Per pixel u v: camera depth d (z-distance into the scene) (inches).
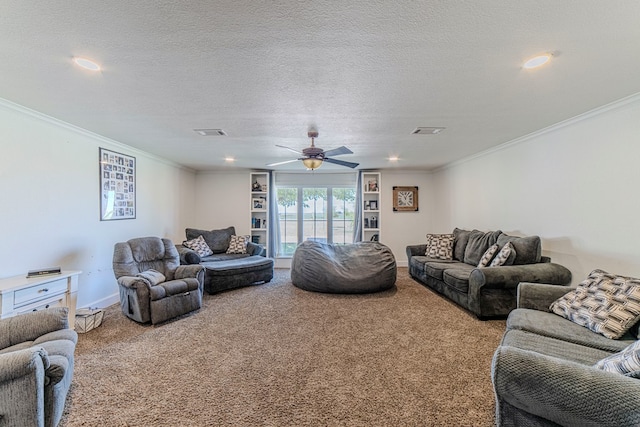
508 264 136.1
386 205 274.4
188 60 73.7
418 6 54.3
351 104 104.0
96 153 148.1
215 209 270.7
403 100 101.0
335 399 75.8
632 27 60.9
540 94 96.6
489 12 56.1
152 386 81.4
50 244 122.5
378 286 176.9
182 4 53.1
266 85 88.5
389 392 78.8
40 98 97.7
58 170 126.0
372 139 155.2
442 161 227.8
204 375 87.1
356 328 123.4
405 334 116.8
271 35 63.4
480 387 80.9
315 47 68.1
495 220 180.7
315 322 130.6
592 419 42.9
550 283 126.7
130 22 58.4
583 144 119.9
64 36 63.0
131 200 176.1
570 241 127.1
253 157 204.7
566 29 61.6
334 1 52.6
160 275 140.9
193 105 104.4
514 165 162.6
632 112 101.3
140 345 107.0
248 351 102.6
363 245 200.2
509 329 82.5
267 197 266.2
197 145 167.0
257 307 152.3
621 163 105.3
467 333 117.3
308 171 275.7
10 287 92.4
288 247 279.6
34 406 54.3
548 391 47.1
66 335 74.9
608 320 75.9
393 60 74.2
